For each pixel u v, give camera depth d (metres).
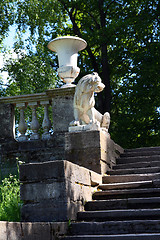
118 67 20.27
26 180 5.46
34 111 9.70
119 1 19.86
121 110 19.06
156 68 17.20
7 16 16.66
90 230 5.32
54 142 9.12
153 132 18.19
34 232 4.30
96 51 20.88
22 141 9.35
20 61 16.19
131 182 6.95
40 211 5.33
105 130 8.55
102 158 7.58
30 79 15.81
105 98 19.06
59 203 5.30
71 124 7.86
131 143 17.94
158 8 18.19
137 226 5.22
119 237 4.94
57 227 4.93
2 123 9.66
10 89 18.42
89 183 6.44
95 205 6.10
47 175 5.40
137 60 18.00
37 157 9.02
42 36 16.72
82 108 7.85
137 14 19.70
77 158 7.62
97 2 19.61
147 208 5.87
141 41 19.03
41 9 16.83
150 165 8.09
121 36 18.48
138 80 17.70
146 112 17.06
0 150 9.35
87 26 20.23
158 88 17.25
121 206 5.98
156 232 5.14
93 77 7.76
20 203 6.00
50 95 9.35
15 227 3.94
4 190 6.75
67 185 5.39
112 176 7.27
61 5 19.05
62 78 9.38
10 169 9.06
